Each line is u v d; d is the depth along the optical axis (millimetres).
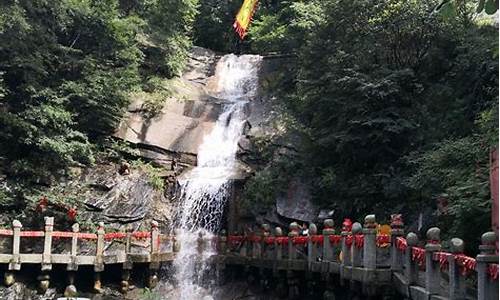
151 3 29312
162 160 22969
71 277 16438
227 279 18531
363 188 17562
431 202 15398
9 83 20531
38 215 18984
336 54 19141
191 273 18500
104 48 24172
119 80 22828
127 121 23422
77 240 17578
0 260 15375
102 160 22078
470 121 16688
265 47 31219
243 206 20562
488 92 15773
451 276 8641
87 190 20500
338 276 14070
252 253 18219
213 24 36500
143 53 26938
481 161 13219
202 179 21547
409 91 18688
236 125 24672
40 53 20766
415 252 10289
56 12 21734
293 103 24156
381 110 17734
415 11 18531
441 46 18984
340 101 18469
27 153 20141
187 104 25453
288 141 21781
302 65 22562
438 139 16828
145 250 18984
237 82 29891
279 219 19422
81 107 21953
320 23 21250
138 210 20453
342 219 18062
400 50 19422
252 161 22609
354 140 17781
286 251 16609
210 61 31750
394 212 16594
